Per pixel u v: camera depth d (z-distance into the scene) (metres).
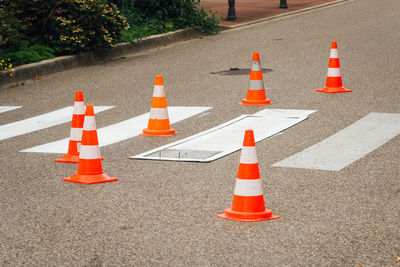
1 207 6.62
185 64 16.30
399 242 5.37
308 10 27.42
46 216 6.30
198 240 5.55
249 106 11.40
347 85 12.55
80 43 16.83
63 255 5.32
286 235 5.61
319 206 6.34
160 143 9.36
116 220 6.12
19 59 15.59
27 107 12.52
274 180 7.26
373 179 7.15
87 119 7.52
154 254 5.29
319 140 8.94
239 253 5.25
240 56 17.05
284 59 16.17
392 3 28.44
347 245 5.34
